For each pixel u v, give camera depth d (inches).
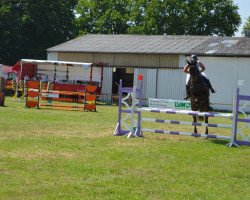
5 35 2474.2
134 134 627.2
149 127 786.2
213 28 2689.5
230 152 521.3
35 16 2539.4
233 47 1702.8
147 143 562.3
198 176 383.2
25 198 296.0
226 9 2674.7
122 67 1851.6
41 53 2618.1
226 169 417.7
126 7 2925.7
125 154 466.9
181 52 1729.8
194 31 2679.6
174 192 327.3
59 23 2613.2
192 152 502.6
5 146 478.3
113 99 1777.8
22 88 1524.4
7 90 1749.5
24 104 1232.2
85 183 339.9
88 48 1921.8
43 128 665.0
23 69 1738.4
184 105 803.4
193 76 638.5
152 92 1792.6
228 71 1647.4
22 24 2513.5
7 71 1999.3
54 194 306.8
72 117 897.5
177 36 1980.8
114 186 335.6
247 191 340.2
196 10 2650.1
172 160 447.5
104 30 2878.9
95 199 299.9
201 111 649.6
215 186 351.3
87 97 1143.0
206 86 641.6
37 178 347.6
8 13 2476.6
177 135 674.2
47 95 1293.1
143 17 2755.9
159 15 2657.5
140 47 1865.2
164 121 626.8
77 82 1749.5
